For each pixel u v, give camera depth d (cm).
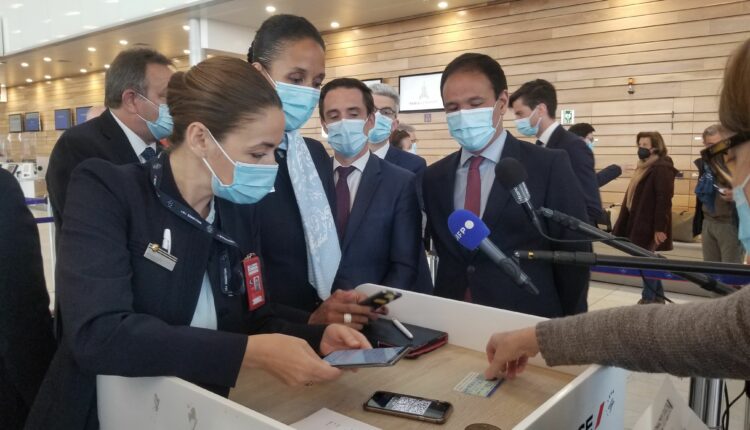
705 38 589
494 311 121
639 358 75
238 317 115
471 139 161
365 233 187
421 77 803
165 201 102
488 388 103
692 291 479
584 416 86
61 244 97
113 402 98
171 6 689
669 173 449
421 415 91
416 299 133
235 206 118
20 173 819
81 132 192
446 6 755
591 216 280
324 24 850
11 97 1611
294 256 165
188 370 88
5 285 123
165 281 102
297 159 163
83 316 88
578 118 674
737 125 74
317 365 87
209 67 102
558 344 84
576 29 670
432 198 174
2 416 125
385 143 322
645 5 622
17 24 951
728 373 69
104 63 1151
